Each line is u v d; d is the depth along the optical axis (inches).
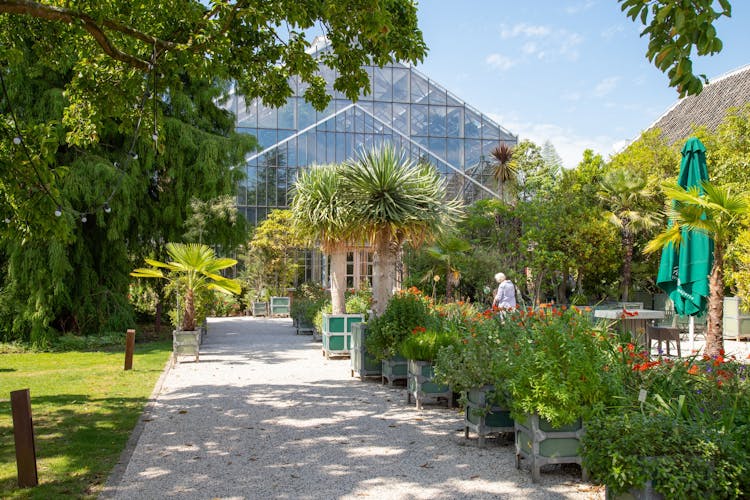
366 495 168.6
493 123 1175.0
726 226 293.0
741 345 592.7
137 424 254.5
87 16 232.8
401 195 408.5
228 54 257.8
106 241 625.9
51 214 259.0
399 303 359.3
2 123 250.8
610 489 139.6
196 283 518.9
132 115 325.7
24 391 178.2
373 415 273.7
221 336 694.5
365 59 311.1
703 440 131.3
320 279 1109.7
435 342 286.4
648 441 132.5
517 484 178.2
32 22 297.1
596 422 145.3
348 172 414.6
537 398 178.4
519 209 831.7
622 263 829.8
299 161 1129.4
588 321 214.2
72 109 319.6
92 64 303.9
